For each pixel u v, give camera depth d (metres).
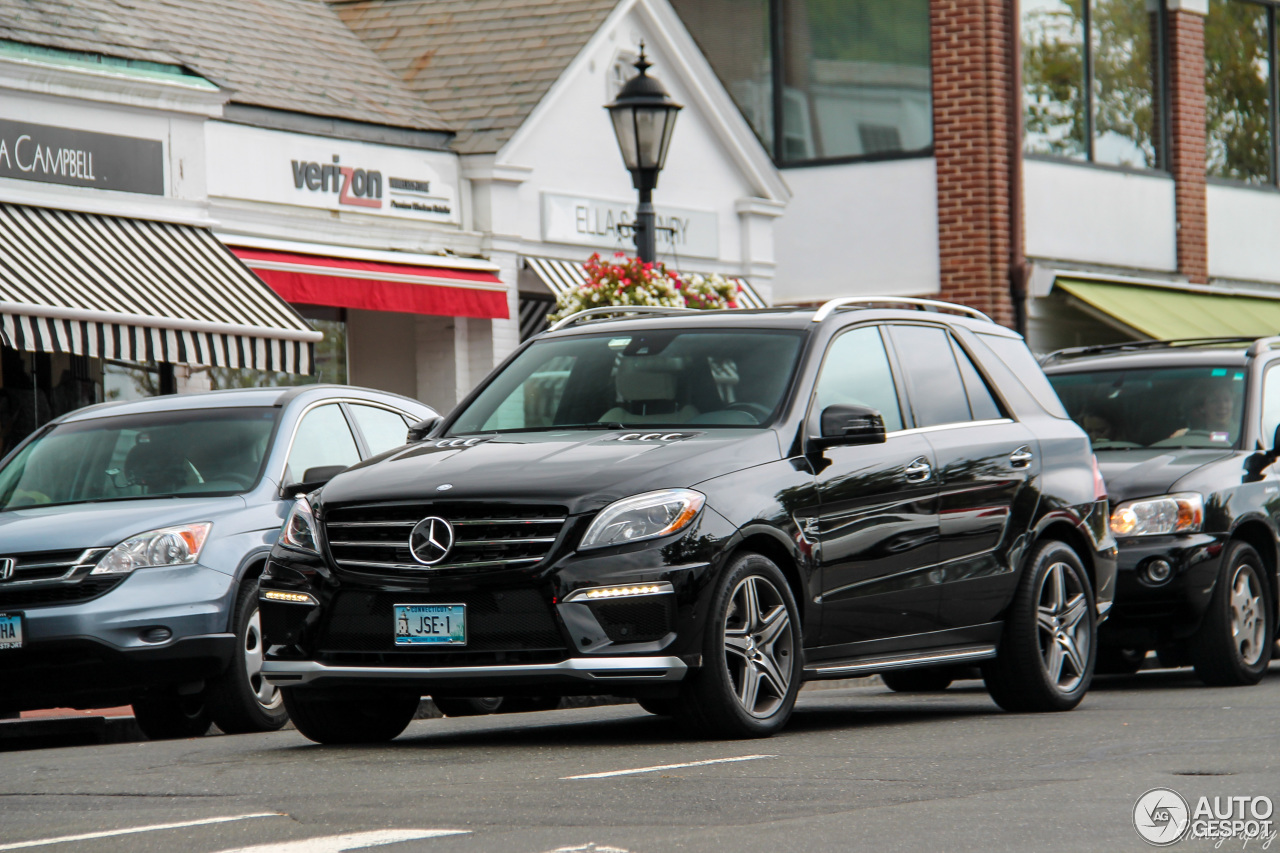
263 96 54.53
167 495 29.09
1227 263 85.69
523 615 20.41
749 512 21.48
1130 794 16.89
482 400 25.00
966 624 25.27
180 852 14.12
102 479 29.67
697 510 20.92
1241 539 33.16
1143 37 82.19
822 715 27.30
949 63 74.75
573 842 14.23
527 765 19.45
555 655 20.36
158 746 24.69
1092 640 27.47
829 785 17.53
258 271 51.84
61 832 15.55
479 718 29.23
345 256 55.12
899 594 23.92
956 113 74.69
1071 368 36.81
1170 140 83.06
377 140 57.44
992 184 74.31
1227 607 31.78
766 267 70.56
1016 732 23.11
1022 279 74.31
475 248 59.94
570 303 47.34
